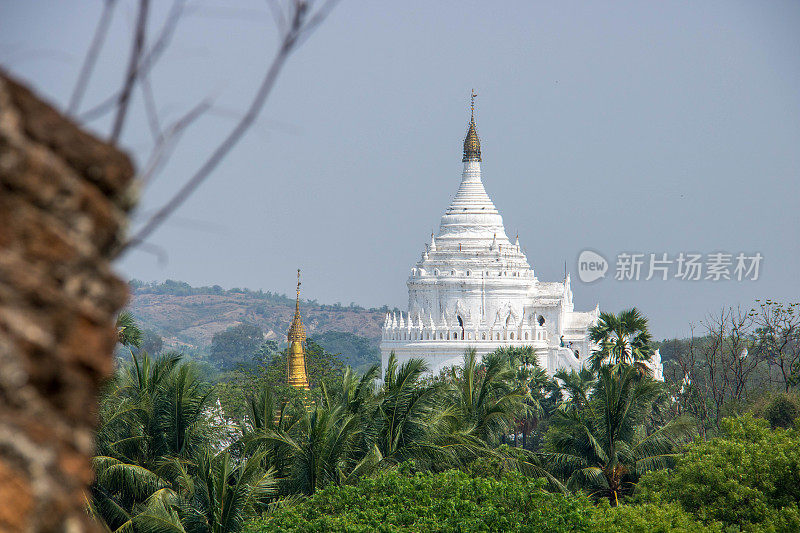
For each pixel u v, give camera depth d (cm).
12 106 2997
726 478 18212
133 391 19475
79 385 2988
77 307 3017
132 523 16250
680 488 18650
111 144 3145
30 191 2991
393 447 19350
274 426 19612
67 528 2883
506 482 15975
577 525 14775
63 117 3114
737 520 17712
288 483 18362
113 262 3183
